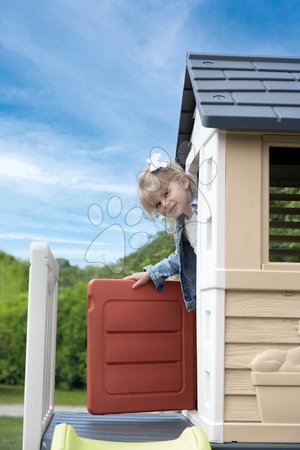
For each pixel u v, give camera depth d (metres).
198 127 3.36
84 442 2.63
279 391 2.83
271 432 2.81
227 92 2.98
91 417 3.59
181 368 3.37
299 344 2.85
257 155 2.89
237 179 2.88
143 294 3.35
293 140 2.91
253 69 3.25
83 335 8.91
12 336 9.31
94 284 3.30
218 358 2.83
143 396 3.31
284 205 7.29
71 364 8.85
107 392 3.28
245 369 2.83
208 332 3.03
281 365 2.84
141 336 3.33
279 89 3.02
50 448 2.67
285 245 7.43
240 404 2.83
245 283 2.83
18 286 9.70
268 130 2.87
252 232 2.87
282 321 2.85
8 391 9.18
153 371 3.34
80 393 8.80
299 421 2.83
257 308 2.85
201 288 3.09
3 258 9.89
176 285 3.40
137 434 3.05
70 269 9.27
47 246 2.94
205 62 3.31
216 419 2.81
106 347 3.29
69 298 9.01
